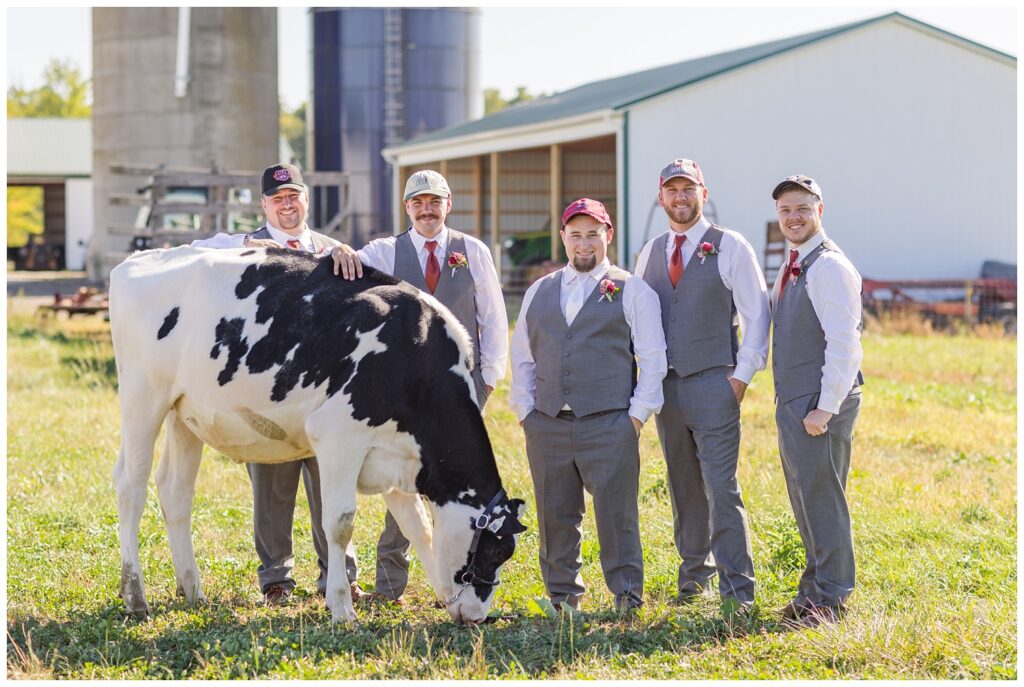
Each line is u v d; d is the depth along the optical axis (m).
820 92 24.14
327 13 37.22
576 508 6.01
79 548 6.91
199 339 5.69
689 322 5.95
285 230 6.61
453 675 4.81
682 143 23.06
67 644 5.33
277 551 6.31
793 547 6.61
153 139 32.88
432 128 37.34
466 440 5.66
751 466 8.95
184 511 6.11
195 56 32.78
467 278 6.32
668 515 7.77
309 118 38.47
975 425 11.22
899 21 24.44
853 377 5.54
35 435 10.41
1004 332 20.36
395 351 5.53
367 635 5.35
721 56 30.19
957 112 25.23
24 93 83.19
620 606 5.85
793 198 5.71
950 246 25.42
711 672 4.87
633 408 5.81
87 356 16.28
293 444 5.79
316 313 5.58
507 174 31.20
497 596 6.16
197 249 6.01
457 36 37.50
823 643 5.13
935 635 5.17
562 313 5.89
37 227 59.19
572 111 25.08
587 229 5.84
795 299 5.70
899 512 7.82
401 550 6.25
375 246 6.37
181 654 5.13
